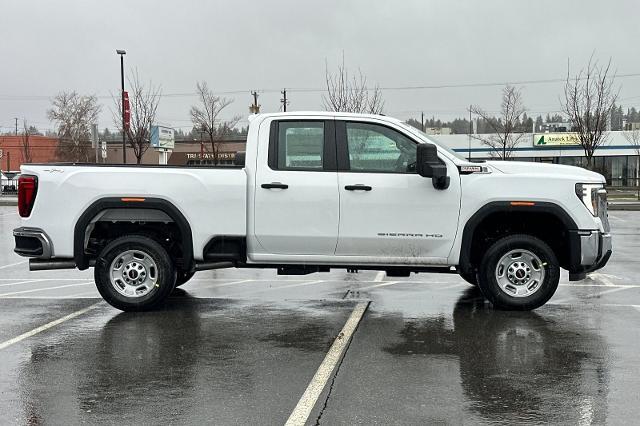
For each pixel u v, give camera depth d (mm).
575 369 5074
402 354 5520
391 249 6891
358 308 7438
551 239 7309
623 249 13523
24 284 9383
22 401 4430
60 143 67312
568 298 7949
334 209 6820
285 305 7664
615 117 59031
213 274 10289
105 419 4102
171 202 6895
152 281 7160
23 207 6977
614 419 4062
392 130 6875
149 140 36531
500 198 6770
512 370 5059
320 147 6891
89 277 10109
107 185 6887
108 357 5457
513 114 48688
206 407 4293
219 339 6039
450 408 4254
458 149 55562
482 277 7070
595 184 6898
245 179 6883
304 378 4887
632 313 7051
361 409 4238
